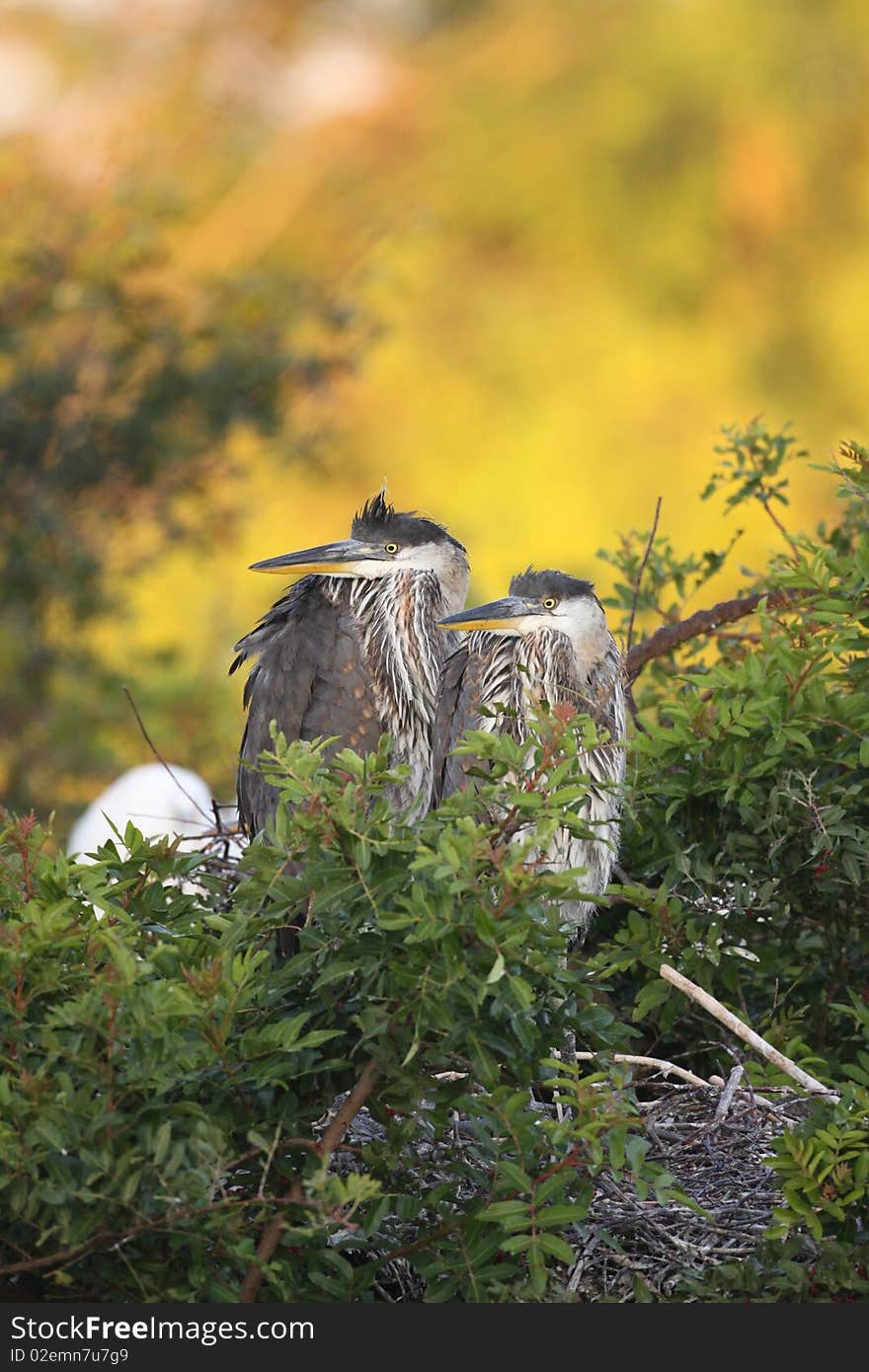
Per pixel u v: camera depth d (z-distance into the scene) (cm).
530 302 3369
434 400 3262
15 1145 522
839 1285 596
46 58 2712
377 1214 576
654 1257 651
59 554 1606
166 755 1510
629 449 3228
